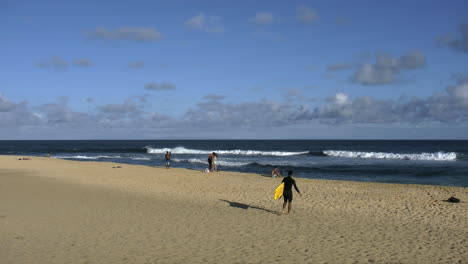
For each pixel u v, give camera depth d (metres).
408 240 9.69
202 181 23.03
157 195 17.52
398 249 8.86
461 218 12.58
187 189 19.61
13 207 13.80
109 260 7.87
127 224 11.28
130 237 9.78
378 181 25.67
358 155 50.59
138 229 10.67
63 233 10.09
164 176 25.64
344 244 9.26
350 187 20.27
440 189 19.39
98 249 8.66
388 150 85.12
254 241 9.52
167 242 9.34
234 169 34.19
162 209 13.88
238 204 15.22
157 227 10.95
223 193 18.27
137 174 26.94
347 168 33.81
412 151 80.06
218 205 14.96
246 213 13.30
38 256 8.07
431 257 8.25
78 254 8.26
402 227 11.23
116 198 16.41
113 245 9.02
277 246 9.05
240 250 8.70
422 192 18.34
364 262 7.89
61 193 17.66
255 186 20.73
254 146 116.94
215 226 11.16
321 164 38.53
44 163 36.72
